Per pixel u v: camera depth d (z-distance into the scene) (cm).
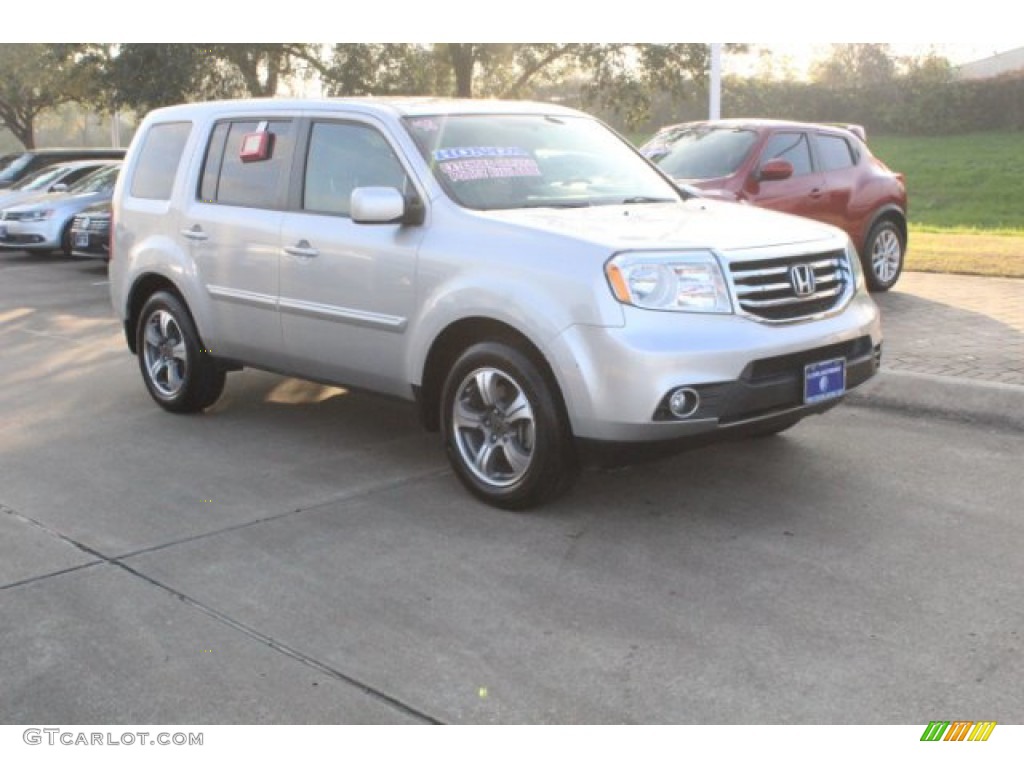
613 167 598
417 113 562
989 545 446
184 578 430
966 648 359
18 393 764
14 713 332
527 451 486
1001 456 564
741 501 505
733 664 353
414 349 525
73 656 366
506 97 2211
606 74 2122
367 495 528
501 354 480
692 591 409
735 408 451
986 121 3569
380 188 511
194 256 652
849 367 496
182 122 686
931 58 3744
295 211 593
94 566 444
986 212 2384
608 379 442
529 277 468
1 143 7306
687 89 2614
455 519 491
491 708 331
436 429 546
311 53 2139
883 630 373
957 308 935
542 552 450
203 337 657
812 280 483
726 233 482
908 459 562
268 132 619
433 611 396
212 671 355
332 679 349
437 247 509
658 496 514
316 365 593
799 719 321
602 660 357
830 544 451
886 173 1061
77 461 596
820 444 591
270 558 450
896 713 322
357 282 549
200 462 590
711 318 449
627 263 445
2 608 404
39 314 1123
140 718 329
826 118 3703
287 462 587
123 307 720
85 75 2445
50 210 1617
